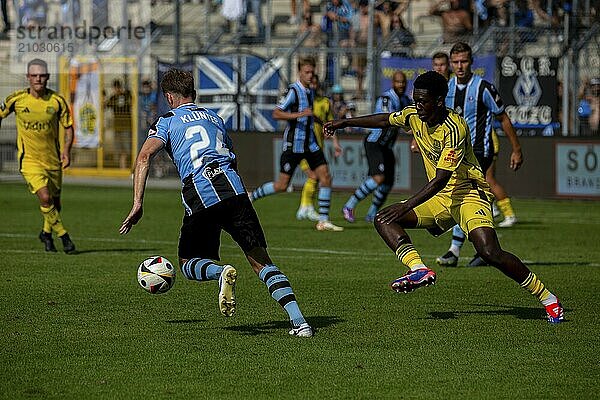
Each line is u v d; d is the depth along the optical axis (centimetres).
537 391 2078
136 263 3988
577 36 7681
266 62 8125
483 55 7700
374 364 2303
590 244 4781
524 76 7450
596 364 2316
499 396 2041
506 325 2772
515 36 8088
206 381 2142
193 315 2898
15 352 2398
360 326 2747
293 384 2120
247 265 4009
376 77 7712
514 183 7138
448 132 2667
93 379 2152
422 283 2589
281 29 9644
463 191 2775
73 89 8825
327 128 2902
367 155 5612
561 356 2395
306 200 5875
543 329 2719
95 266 3900
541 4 8538
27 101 4272
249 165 7669
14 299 3142
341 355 2389
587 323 2808
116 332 2642
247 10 9381
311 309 3022
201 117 2603
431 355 2397
